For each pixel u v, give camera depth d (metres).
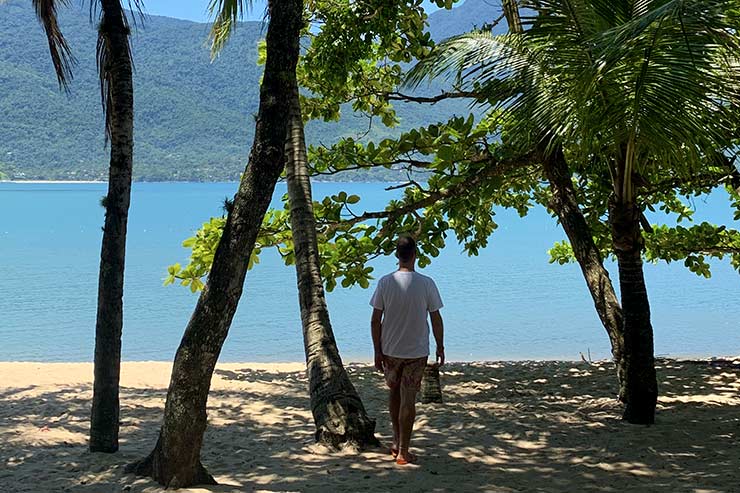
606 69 6.65
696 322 22.84
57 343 19.36
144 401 10.51
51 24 7.40
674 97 6.81
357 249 10.92
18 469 6.63
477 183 10.02
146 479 6.13
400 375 6.71
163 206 109.81
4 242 53.34
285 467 6.71
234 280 5.64
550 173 9.98
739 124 7.54
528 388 11.54
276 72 5.65
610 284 9.41
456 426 8.55
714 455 7.21
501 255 44.47
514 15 8.49
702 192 11.89
